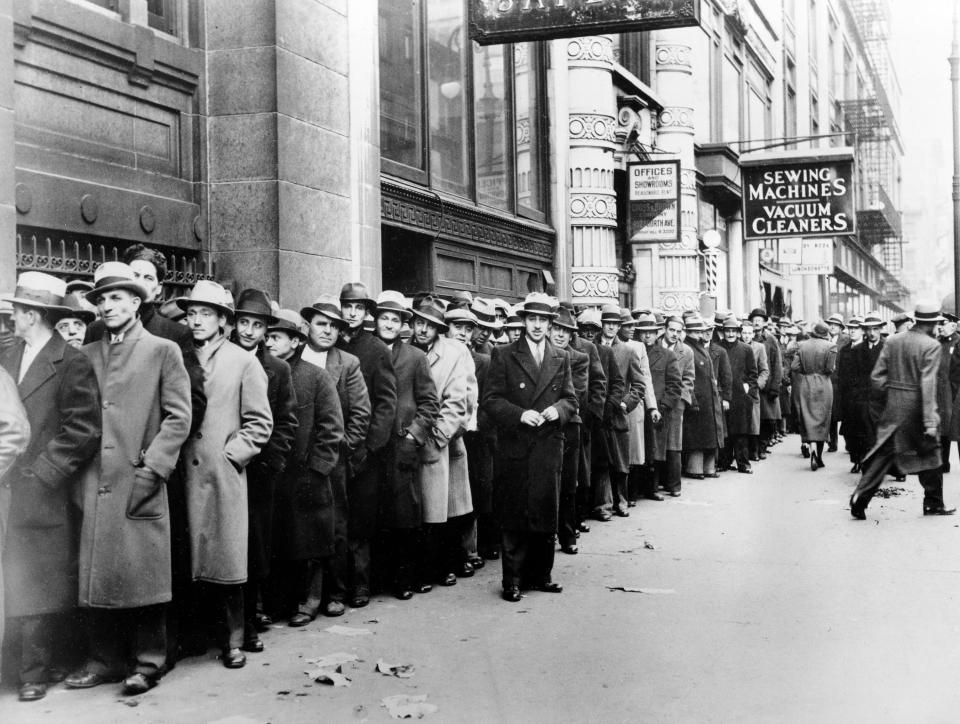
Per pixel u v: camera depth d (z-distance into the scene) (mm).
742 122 28922
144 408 5141
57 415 5074
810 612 6609
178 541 5488
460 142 13250
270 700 4953
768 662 5543
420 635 6172
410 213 11648
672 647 5844
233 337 6090
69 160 7453
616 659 5621
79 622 5430
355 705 4871
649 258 20141
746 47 29453
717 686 5141
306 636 6164
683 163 20734
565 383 7312
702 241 23375
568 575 7844
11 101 6578
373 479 6988
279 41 8977
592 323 10672
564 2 10227
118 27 7871
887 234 45625
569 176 16125
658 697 4977
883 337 14641
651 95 19250
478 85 13820
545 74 15781
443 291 12523
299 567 6516
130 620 5273
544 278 15422
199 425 5551
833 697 4961
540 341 7348
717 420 13875
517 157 14891
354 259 10172
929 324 10211
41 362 5102
